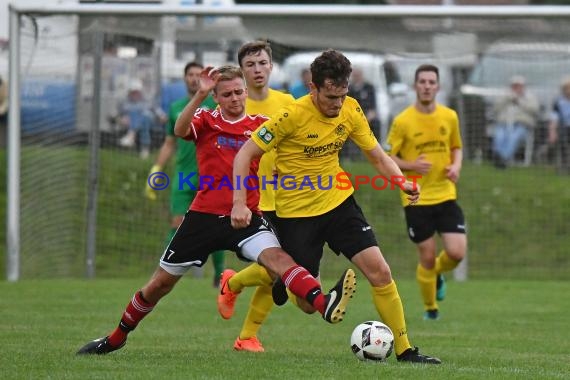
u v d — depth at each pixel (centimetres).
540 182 5525
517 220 5428
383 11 4575
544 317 3481
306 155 2327
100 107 4831
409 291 4369
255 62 2828
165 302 3806
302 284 2130
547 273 5125
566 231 5391
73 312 3400
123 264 5003
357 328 2297
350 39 4766
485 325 3262
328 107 2222
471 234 5381
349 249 2311
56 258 4850
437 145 3550
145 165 5194
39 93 4728
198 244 2269
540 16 4562
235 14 4581
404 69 5222
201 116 2328
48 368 2119
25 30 4653
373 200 5325
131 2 5062
